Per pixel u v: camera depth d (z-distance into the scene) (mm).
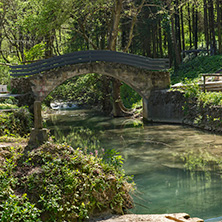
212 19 31375
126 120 23484
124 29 34750
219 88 18438
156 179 9375
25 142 8344
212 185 8648
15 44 35438
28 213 5781
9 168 6629
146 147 13875
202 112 17500
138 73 21828
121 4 24203
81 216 6059
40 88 20594
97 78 26969
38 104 7598
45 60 20906
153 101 21875
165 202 7492
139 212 6891
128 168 10688
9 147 7387
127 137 16516
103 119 24750
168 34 36125
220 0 34000
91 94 31031
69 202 6141
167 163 11125
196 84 19031
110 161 7645
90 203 6301
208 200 7539
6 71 31359
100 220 6125
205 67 28203
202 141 14195
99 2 24328
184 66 32656
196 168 10328
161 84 22172
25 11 34312
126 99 28859
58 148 7219
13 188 6266
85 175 6621
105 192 6594
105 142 15461
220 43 30875
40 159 6930
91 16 29797
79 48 36562
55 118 26453
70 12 25000
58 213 5926
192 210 6953
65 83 29594
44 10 25094
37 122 7590
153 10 34062
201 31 43562
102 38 34156
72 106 36125
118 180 6910
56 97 33156
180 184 8852
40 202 6066
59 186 6328
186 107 19188
